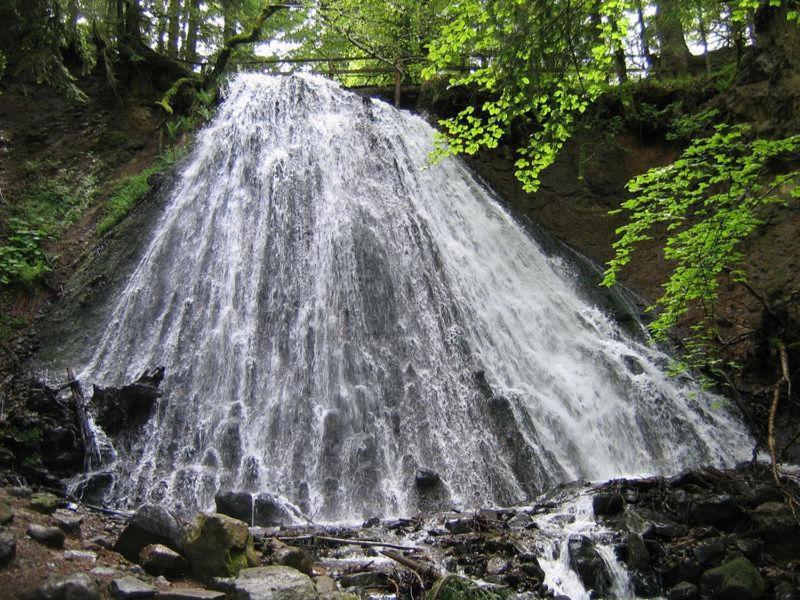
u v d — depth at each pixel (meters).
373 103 17.23
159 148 16.11
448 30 8.47
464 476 9.28
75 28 14.09
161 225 13.38
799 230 13.83
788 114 14.77
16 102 16.12
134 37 17.98
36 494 6.17
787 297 12.22
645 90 18.36
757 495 7.74
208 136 15.55
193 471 8.91
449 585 5.30
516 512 7.96
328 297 11.79
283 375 10.53
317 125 15.75
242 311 11.52
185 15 22.11
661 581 6.57
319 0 20.77
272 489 8.84
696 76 19.58
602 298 15.00
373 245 12.88
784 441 11.34
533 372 12.08
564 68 7.96
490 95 17.72
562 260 15.69
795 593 6.25
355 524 7.74
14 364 10.80
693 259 9.99
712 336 12.62
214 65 19.39
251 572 4.63
